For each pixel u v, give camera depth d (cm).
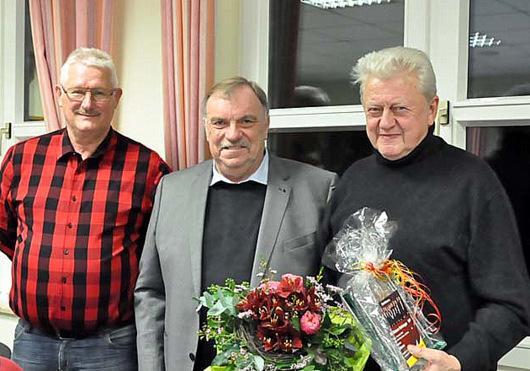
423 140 175
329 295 169
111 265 241
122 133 307
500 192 169
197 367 214
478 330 158
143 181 247
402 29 258
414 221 171
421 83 169
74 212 245
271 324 150
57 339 247
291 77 283
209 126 215
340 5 271
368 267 157
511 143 238
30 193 250
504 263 163
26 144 259
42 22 310
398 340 152
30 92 362
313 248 212
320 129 275
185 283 214
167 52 274
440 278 168
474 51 245
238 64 292
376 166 185
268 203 216
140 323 228
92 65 244
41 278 243
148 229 230
